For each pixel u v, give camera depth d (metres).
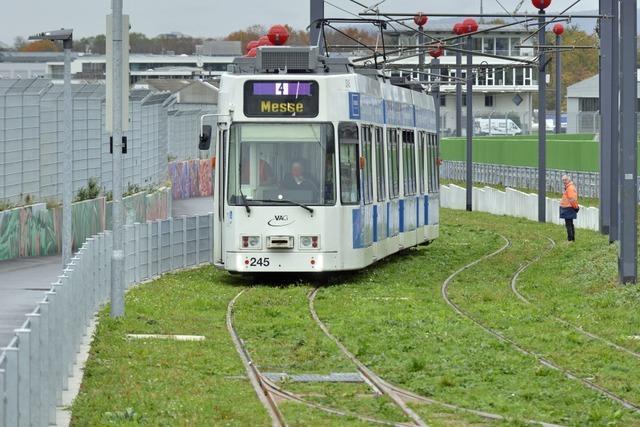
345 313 42.22
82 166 74.38
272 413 24.77
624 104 50.31
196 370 30.12
